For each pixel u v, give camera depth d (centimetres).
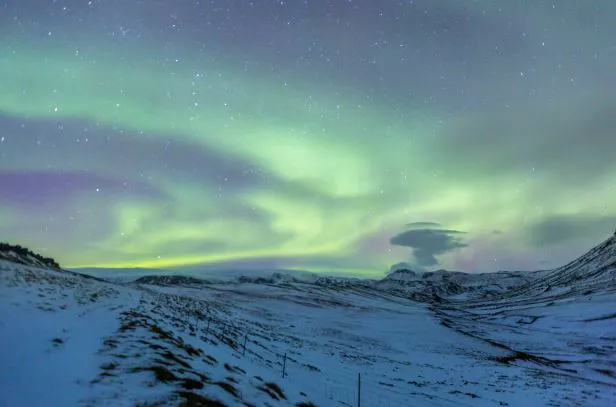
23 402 715
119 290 3609
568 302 12000
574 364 4322
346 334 5331
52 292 2230
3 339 1128
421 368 3253
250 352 2161
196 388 932
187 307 3853
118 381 879
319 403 1378
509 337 6812
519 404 2142
